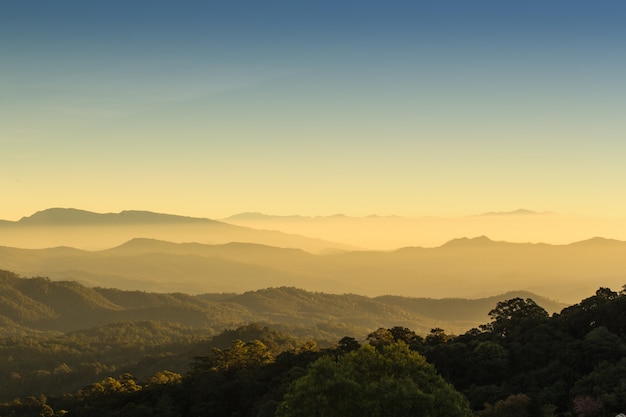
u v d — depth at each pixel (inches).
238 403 5196.9
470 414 2787.9
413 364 2970.0
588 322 5027.1
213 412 5059.1
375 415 2613.2
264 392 5172.2
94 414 5231.3
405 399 2630.4
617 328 4926.2
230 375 5713.6
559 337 4886.8
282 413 2839.6
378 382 2768.2
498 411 3718.0
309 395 2694.4
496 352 4800.7
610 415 3710.6
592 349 4458.7
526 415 3690.9
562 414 3860.7
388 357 3058.6
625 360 4183.1
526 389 4266.7
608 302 5083.7
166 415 4977.9
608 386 3909.9
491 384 4549.7
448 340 5708.7
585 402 3784.5
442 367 4815.5
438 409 2691.9
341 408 2664.9
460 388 4650.6
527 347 4822.8
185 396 5265.8
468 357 4820.4
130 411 4933.6
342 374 2765.7
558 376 4335.6
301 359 5679.1
